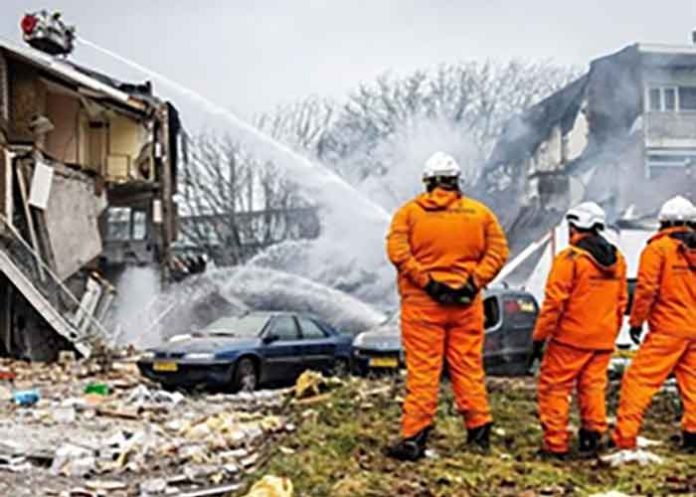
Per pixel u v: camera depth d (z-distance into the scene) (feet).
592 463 21.71
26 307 63.67
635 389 22.76
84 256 72.90
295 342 47.42
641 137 92.99
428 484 19.34
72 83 74.43
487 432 22.63
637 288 22.88
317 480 19.71
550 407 22.38
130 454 25.57
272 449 24.47
